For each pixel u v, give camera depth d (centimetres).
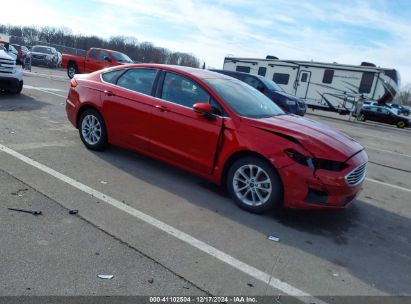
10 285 294
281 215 494
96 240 373
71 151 645
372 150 1170
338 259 402
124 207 456
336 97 2394
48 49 3262
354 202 593
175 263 351
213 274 342
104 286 306
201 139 515
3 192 452
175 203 489
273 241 421
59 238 368
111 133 622
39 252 341
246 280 340
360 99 2323
